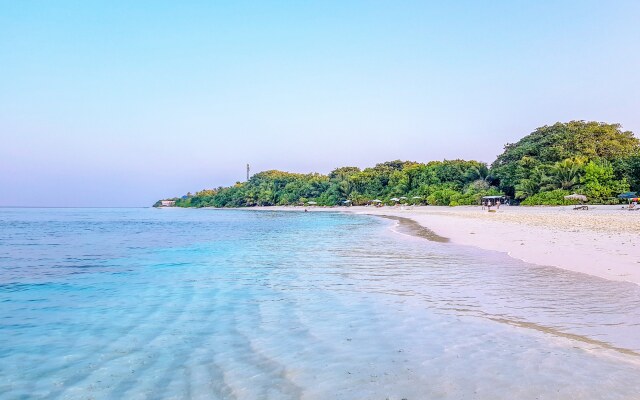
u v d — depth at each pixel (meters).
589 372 5.46
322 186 160.25
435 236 29.27
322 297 10.35
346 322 8.09
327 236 31.47
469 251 20.02
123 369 5.84
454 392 4.91
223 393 5.02
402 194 117.88
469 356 6.13
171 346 6.78
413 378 5.34
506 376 5.36
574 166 73.69
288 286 11.86
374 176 140.00
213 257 19.22
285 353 6.37
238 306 9.51
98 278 13.62
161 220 76.69
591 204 68.06
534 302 9.59
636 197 60.69
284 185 185.25
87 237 33.84
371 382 5.24
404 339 6.99
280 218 79.25
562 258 16.22
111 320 8.45
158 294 10.97
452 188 103.50
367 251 20.72
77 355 6.42
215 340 7.06
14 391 5.19
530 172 82.62
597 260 15.16
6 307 9.66
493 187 94.81
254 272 14.50
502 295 10.37
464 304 9.49
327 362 5.96
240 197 196.88
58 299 10.50
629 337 6.98
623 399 4.66
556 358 6.00
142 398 4.94
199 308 9.37
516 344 6.67
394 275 13.55
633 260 14.76
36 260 18.64
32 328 7.91
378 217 71.25
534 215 48.78
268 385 5.22
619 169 69.81
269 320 8.29
